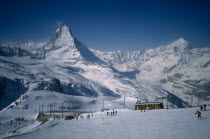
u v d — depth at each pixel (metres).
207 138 32.88
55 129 69.44
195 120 53.00
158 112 87.88
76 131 57.31
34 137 53.97
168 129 43.84
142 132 43.69
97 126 62.53
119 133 45.69
